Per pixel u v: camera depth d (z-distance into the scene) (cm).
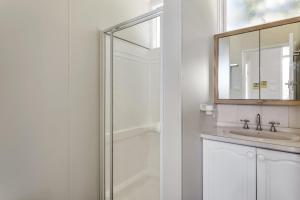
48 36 164
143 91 181
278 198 139
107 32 202
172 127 162
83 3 188
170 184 162
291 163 134
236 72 200
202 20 187
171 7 164
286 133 173
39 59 159
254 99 190
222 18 217
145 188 178
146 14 178
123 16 227
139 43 183
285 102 172
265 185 144
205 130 189
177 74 160
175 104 161
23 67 150
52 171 168
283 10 186
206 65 194
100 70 203
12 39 145
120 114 197
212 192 172
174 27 163
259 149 147
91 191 197
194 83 174
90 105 196
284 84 176
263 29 186
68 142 179
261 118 191
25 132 152
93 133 199
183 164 157
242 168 155
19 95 149
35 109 157
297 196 132
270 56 183
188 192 162
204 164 178
